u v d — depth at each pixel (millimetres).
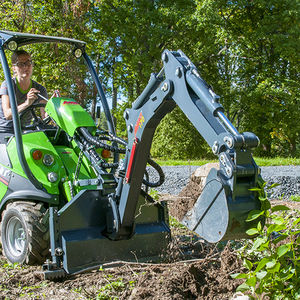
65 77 16938
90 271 3695
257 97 25062
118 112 25938
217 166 5176
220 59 26922
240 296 2941
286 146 33969
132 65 22078
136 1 22203
